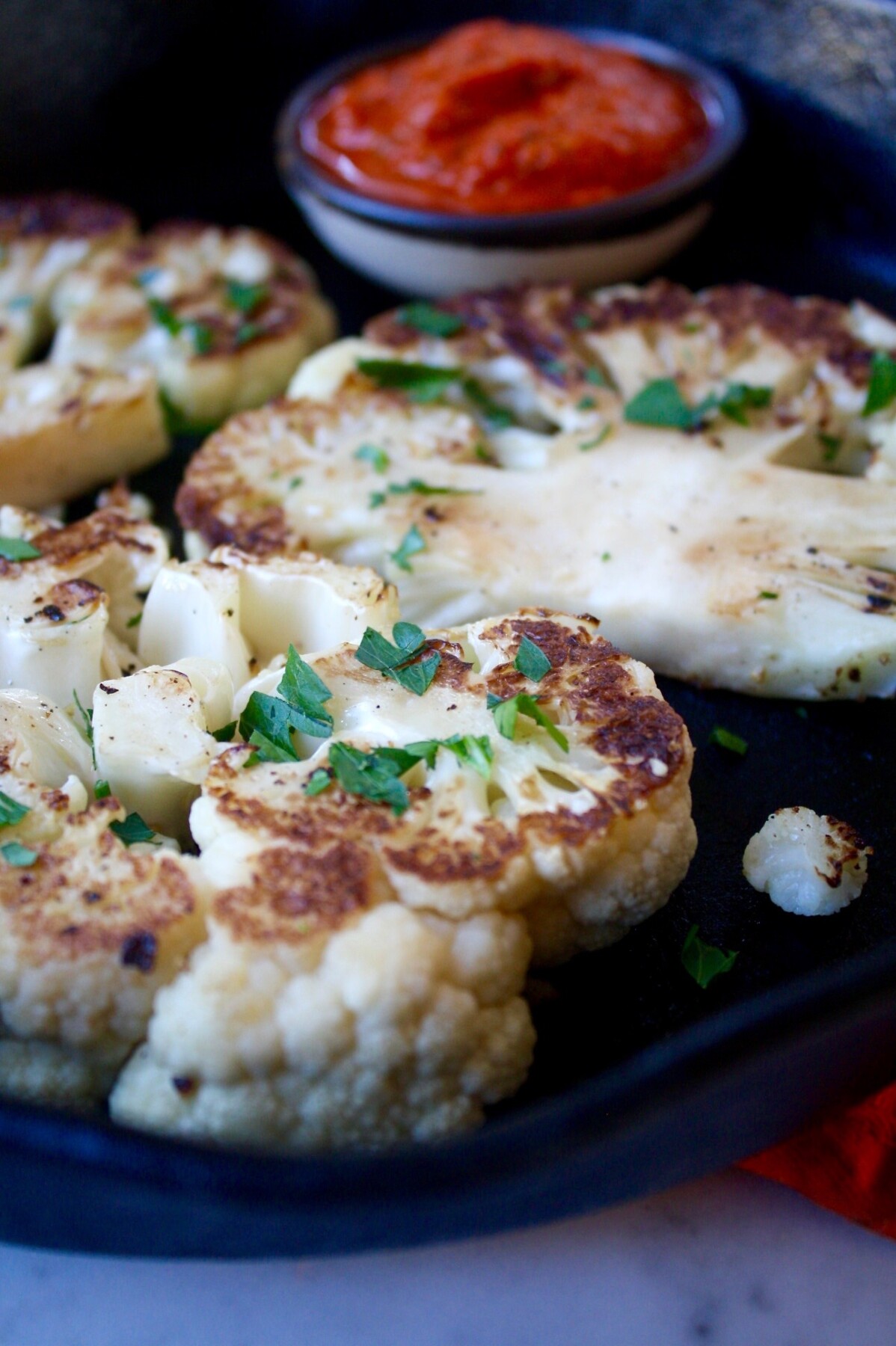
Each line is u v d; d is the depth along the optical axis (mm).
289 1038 200
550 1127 190
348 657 235
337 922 203
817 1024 203
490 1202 192
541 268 347
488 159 342
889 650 264
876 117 367
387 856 209
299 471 292
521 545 280
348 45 427
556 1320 218
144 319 338
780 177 397
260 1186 187
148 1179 188
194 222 372
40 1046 212
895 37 355
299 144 369
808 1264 222
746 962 237
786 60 378
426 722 226
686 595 271
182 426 334
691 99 375
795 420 299
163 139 424
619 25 403
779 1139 218
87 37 393
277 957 202
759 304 319
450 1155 189
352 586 251
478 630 241
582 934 225
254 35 417
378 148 357
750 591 269
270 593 255
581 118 352
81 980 203
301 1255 205
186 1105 206
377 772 217
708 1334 217
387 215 341
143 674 234
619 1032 229
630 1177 205
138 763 224
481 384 315
